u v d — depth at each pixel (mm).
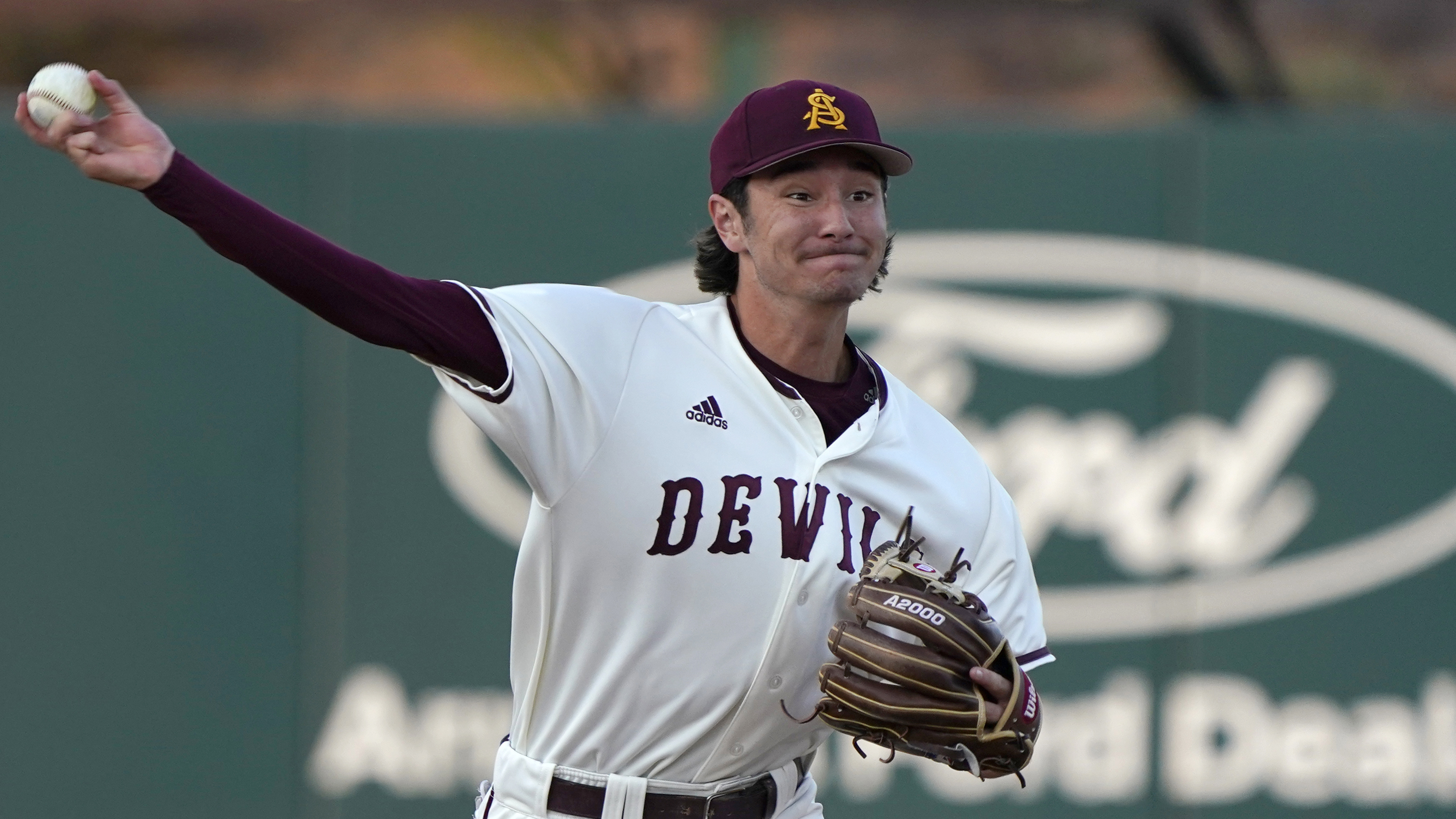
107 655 17266
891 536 8602
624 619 8172
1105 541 17797
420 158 17688
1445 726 17656
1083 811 17625
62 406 17328
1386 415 17797
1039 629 9211
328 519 17516
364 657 17453
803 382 8352
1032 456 17828
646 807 8469
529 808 8664
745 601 8109
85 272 17391
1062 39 42250
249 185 17562
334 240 17609
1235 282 17859
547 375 7727
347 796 17406
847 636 7973
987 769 8281
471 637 17500
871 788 17500
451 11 26344
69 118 6488
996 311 17875
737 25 24844
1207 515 17797
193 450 17422
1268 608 17734
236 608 17391
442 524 17531
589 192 17719
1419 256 17844
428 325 7277
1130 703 17688
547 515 8055
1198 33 27234
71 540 17281
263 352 17500
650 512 7980
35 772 17156
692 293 17672
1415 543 17719
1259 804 17656
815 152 7887
